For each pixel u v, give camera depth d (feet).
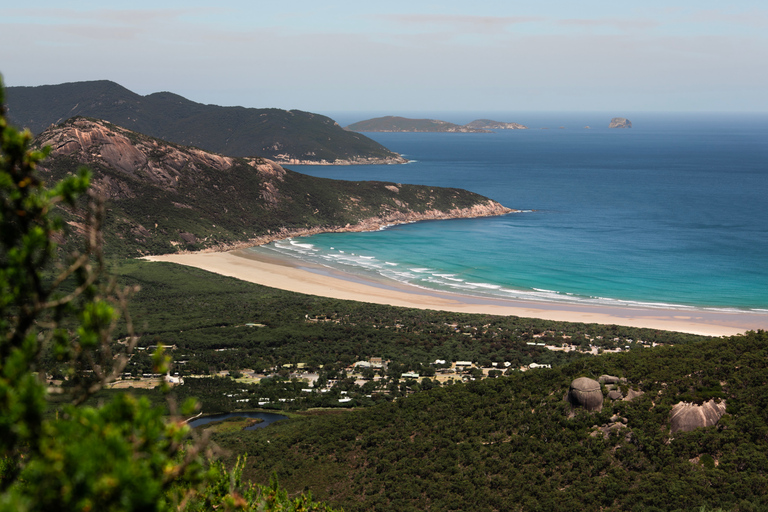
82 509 26.58
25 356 31.24
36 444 29.86
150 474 28.78
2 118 33.55
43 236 33.45
